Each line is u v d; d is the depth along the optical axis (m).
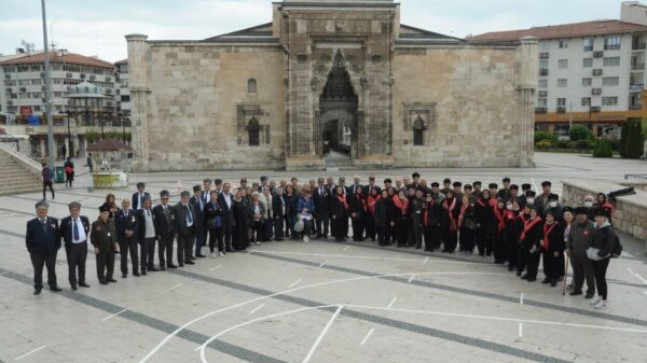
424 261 16.62
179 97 46.53
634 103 91.38
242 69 46.69
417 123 47.50
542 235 13.93
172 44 46.00
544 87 98.62
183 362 9.35
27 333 10.77
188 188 34.12
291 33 44.75
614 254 11.93
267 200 19.48
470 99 47.50
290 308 12.16
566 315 11.59
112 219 14.62
